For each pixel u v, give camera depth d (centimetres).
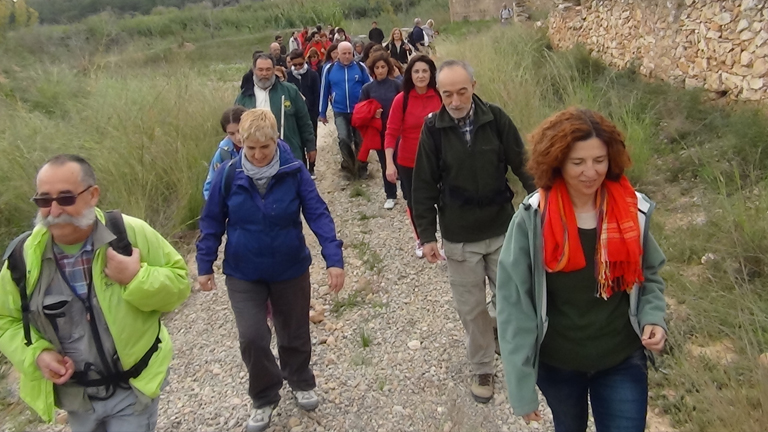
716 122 653
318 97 974
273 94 630
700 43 741
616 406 236
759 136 589
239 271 333
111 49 1539
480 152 338
